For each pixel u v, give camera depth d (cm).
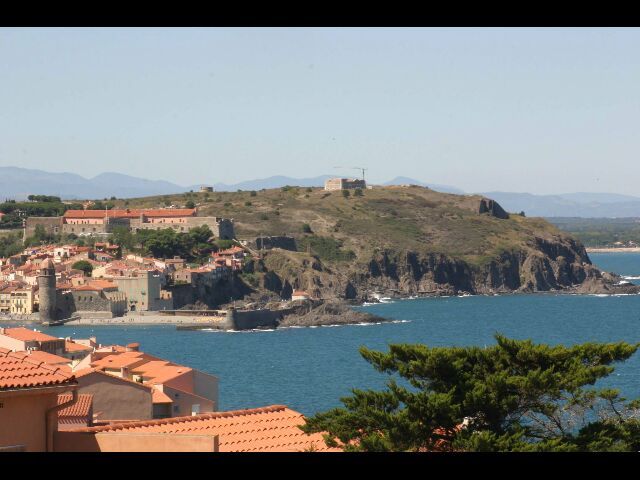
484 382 9231
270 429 8762
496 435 8856
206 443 6562
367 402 9075
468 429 8950
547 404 9212
